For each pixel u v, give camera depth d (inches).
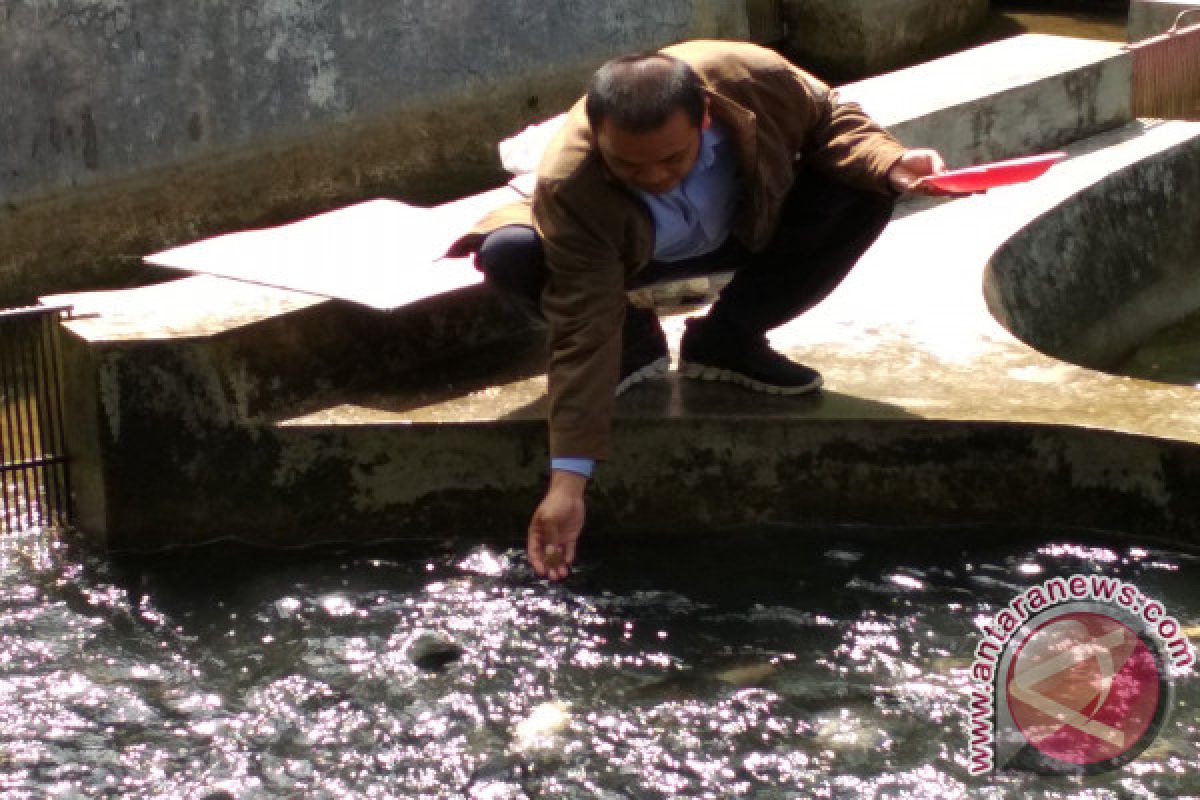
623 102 191.3
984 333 269.0
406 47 403.5
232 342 243.8
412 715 207.3
